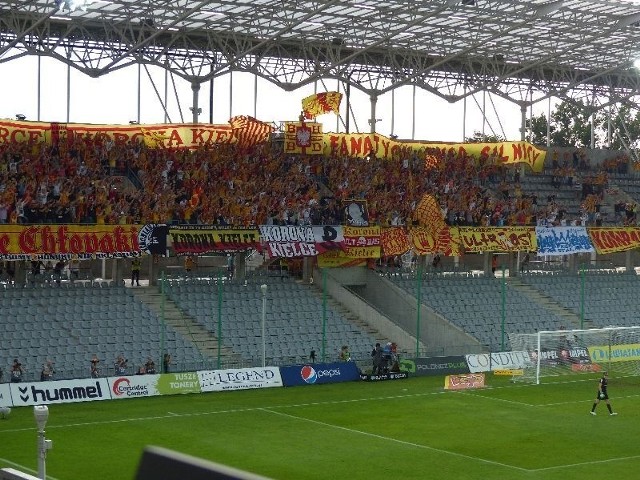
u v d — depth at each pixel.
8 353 50.56
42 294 55.44
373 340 61.88
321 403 48.38
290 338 59.69
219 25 62.88
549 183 83.62
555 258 84.94
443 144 77.69
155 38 65.88
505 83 82.25
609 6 62.19
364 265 67.81
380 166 74.25
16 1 52.66
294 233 63.53
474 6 59.81
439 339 64.25
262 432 41.25
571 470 35.25
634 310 74.50
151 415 44.12
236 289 62.50
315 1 57.03
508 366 59.97
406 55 73.50
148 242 57.94
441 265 79.56
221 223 62.91
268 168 69.38
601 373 60.22
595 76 78.94
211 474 3.19
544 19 63.19
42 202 58.88
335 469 35.00
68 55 62.94
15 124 61.28
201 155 66.88
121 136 65.19
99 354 52.81
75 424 41.66
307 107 69.06
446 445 39.28
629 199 84.88
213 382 51.19
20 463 34.34
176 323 57.66
